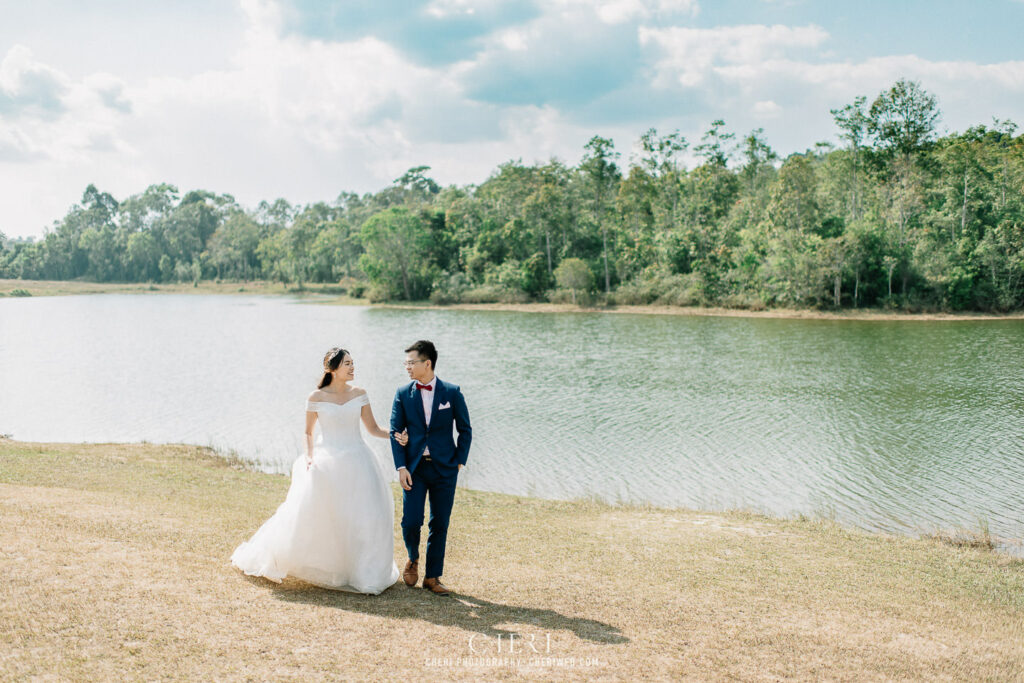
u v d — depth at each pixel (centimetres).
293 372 3406
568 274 7538
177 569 631
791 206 6988
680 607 669
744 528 1128
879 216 6912
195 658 459
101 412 2450
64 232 16875
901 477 1627
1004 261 6034
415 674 466
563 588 704
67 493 983
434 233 9725
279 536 620
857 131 7244
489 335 5097
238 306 9181
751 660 546
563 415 2347
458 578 722
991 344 4128
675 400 2597
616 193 9156
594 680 481
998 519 1337
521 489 1555
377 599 611
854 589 803
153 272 16012
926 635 648
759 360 3622
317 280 13762
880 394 2662
